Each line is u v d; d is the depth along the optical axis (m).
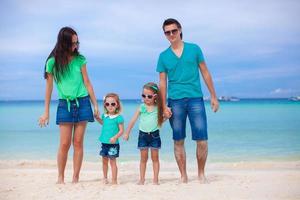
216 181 6.36
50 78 6.15
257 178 6.60
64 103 6.10
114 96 6.31
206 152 6.25
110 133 6.23
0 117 32.16
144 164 6.26
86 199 5.09
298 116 30.03
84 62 6.16
